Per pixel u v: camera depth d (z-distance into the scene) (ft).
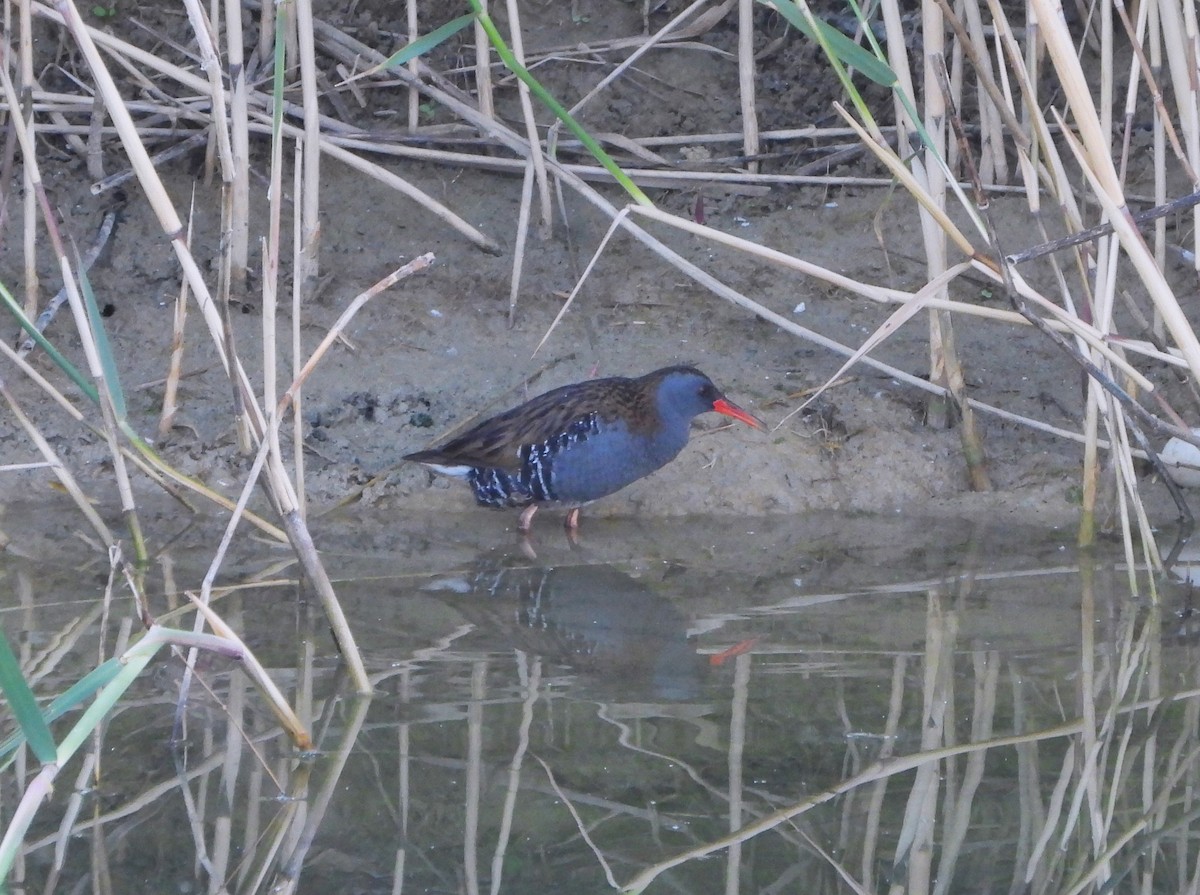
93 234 45.27
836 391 41.37
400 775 24.89
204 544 35.24
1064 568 34.63
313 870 22.36
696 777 25.05
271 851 22.82
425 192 47.65
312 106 41.29
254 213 46.70
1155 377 40.96
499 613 31.91
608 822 23.79
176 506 37.32
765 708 27.50
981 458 38.96
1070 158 47.09
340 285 44.60
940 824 24.04
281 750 25.63
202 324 43.04
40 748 18.45
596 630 31.04
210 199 46.42
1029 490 38.86
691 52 50.90
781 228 47.06
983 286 44.86
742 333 43.80
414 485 38.86
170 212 25.54
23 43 36.96
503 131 44.96
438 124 48.93
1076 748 26.30
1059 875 22.79
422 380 41.81
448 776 24.84
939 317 38.01
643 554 35.91
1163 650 29.94
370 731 26.32
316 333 42.86
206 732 26.27
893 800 24.63
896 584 33.78
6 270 43.86
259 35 49.60
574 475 36.17
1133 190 46.78
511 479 36.50
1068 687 28.43
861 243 46.32
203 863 22.49
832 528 37.65
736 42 51.13
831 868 22.65
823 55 50.24
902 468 39.42
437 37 27.25
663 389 36.19
